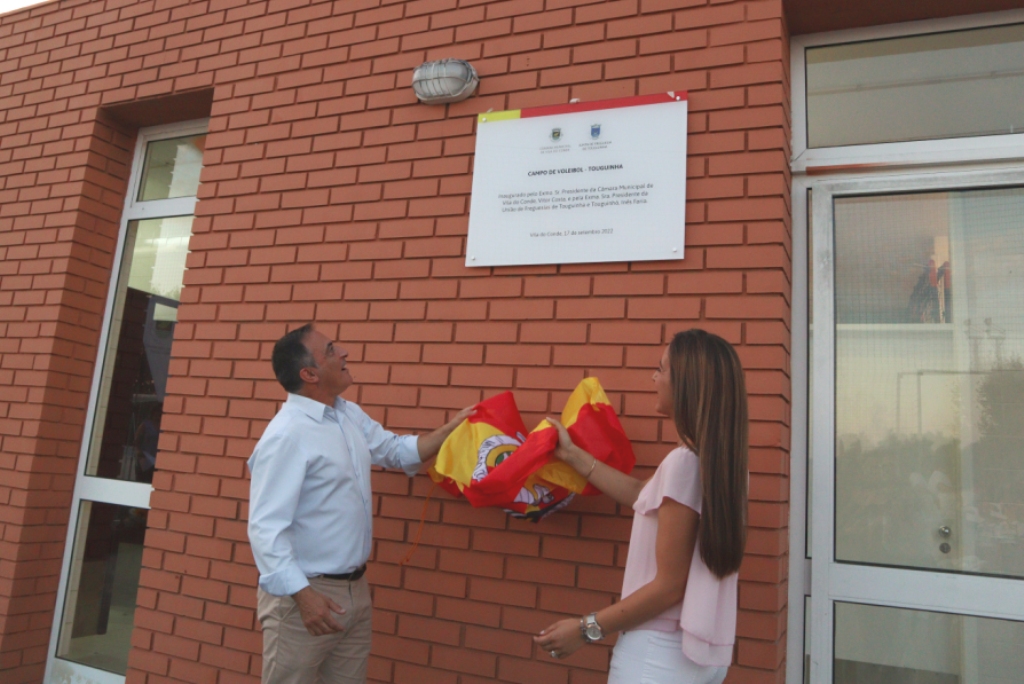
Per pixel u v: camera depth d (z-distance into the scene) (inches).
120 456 146.8
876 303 98.1
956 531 90.4
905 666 89.8
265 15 135.9
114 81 150.8
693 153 98.8
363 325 115.6
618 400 96.8
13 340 149.2
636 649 65.4
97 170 152.6
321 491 87.3
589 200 103.0
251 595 115.3
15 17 168.4
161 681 119.6
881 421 95.3
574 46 108.6
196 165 153.8
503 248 107.0
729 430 64.7
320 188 123.9
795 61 106.6
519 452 83.9
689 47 101.3
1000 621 87.0
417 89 113.2
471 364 106.8
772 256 92.3
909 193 98.8
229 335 126.4
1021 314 92.2
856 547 93.7
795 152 103.0
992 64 99.0
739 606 86.7
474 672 99.3
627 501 82.6
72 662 139.3
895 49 103.5
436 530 105.0
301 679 84.7
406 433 109.0
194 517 122.6
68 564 144.2
